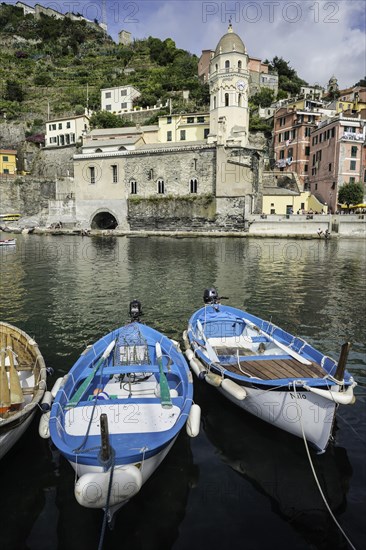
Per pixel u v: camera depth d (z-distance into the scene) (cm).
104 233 5672
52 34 12669
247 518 565
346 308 1703
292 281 2297
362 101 7356
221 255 3431
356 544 524
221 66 6025
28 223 6625
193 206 5728
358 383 962
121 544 525
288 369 787
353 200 5369
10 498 600
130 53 11638
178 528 548
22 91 9838
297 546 520
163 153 5838
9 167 7775
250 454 702
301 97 7612
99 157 6169
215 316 1178
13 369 789
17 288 2103
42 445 723
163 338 995
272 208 5994
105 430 509
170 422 649
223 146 5472
